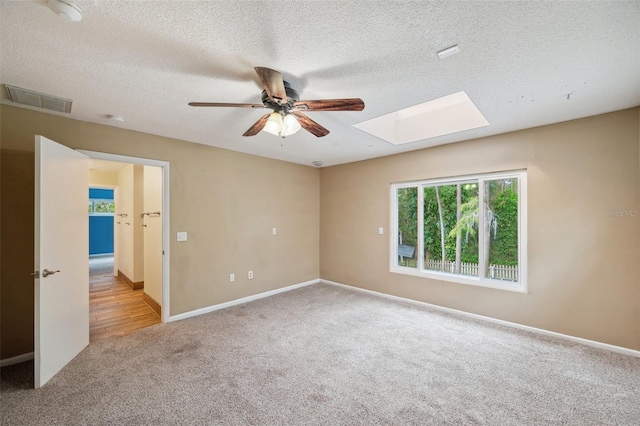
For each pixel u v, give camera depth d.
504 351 2.67
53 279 2.26
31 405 1.90
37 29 1.45
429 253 4.06
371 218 4.66
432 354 2.62
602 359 2.50
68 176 2.50
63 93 2.22
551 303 2.98
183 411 1.85
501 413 1.85
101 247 9.41
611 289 2.66
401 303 4.15
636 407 1.90
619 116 2.62
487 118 2.81
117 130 3.05
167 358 2.54
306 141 3.64
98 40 1.56
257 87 2.13
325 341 2.89
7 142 2.45
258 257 4.44
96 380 2.19
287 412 1.85
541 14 1.37
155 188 3.85
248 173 4.32
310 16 1.38
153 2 1.27
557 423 1.76
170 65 1.83
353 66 1.85
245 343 2.84
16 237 2.49
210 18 1.39
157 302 3.81
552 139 2.97
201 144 3.76
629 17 1.38
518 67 1.87
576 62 1.80
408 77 2.00
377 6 1.31
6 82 2.04
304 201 5.22
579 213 2.82
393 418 1.80
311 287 5.08
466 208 3.71
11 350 2.45
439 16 1.38
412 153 4.14
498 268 3.41
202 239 3.76
